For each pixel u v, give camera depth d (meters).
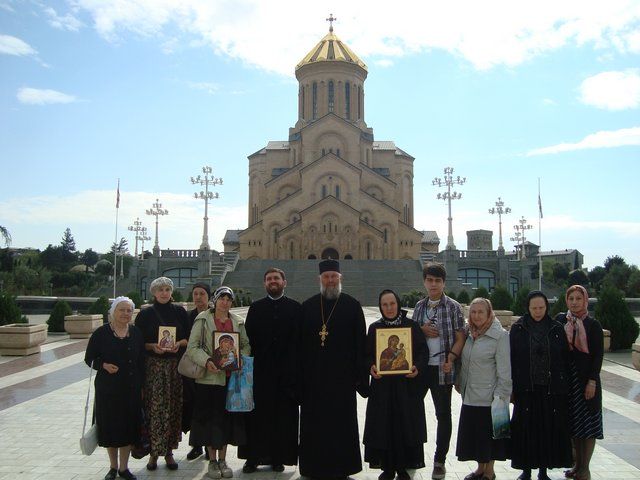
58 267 94.62
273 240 55.53
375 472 6.98
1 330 15.73
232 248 79.50
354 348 6.85
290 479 6.67
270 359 6.98
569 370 6.60
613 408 9.84
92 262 107.25
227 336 6.69
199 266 46.50
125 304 6.62
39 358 15.53
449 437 6.74
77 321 20.12
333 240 52.25
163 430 6.80
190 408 7.31
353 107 61.19
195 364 6.64
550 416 6.31
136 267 50.78
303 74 61.53
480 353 6.39
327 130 58.53
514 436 6.43
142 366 6.71
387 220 55.81
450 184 46.72
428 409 10.08
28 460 7.12
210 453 6.75
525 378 6.37
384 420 6.47
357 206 55.41
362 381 6.79
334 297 6.95
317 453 6.52
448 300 7.03
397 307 6.77
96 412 6.46
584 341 6.57
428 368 6.83
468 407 6.43
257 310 7.16
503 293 25.67
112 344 6.52
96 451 7.51
